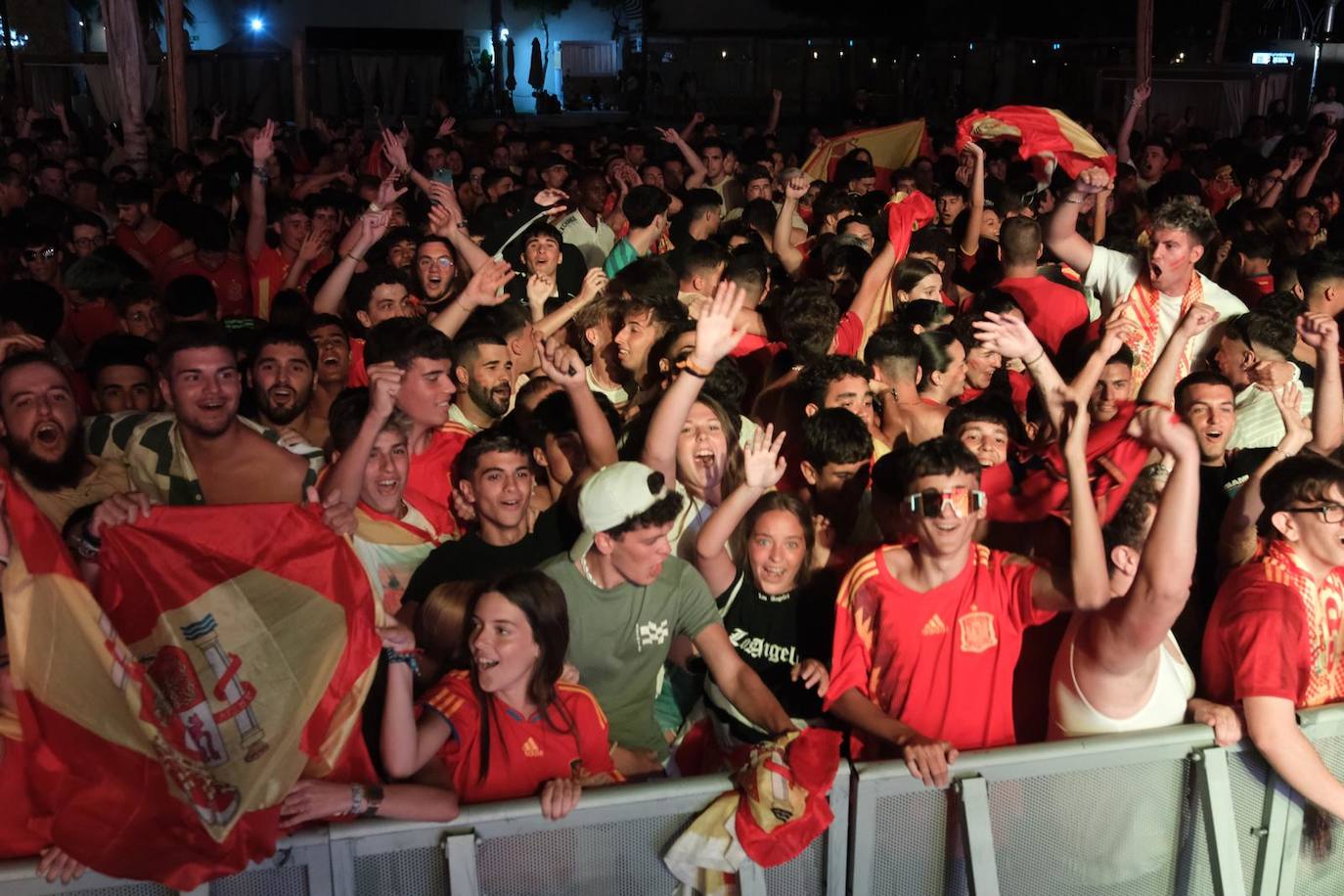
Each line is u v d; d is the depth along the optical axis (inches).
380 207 277.9
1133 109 559.5
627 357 237.5
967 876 142.6
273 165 480.7
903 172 471.8
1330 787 143.3
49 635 120.5
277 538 131.8
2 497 120.1
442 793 132.1
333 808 127.8
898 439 223.5
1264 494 152.9
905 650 153.6
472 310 249.3
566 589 157.2
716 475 186.5
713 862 136.3
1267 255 335.9
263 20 1676.9
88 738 122.8
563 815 133.4
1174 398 213.3
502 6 1732.3
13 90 981.2
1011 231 292.5
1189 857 151.7
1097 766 145.6
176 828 124.0
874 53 1322.6
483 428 222.1
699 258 275.6
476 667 141.5
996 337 148.3
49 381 153.3
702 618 163.6
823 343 239.8
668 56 1350.9
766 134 714.8
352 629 131.7
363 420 173.9
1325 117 703.7
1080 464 144.1
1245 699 146.1
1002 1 1465.3
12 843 126.3
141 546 128.8
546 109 1546.5
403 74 1238.9
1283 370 224.1
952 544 146.8
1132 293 253.8
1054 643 157.9
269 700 129.3
